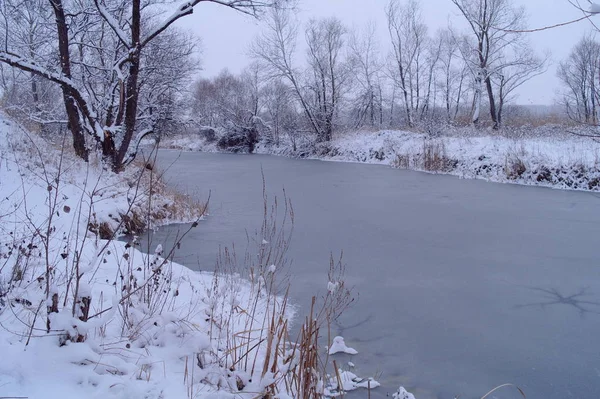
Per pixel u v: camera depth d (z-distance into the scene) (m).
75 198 10.44
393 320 6.61
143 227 11.62
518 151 20.53
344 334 6.19
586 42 33.47
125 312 4.38
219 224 12.41
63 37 13.20
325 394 4.61
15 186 9.55
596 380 5.21
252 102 45.44
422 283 8.05
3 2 12.22
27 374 3.08
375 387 4.93
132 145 15.08
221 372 3.89
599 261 9.19
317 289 7.57
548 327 6.46
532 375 5.30
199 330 4.52
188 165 29.97
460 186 19.03
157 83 17.39
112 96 15.05
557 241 10.63
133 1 12.70
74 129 13.62
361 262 9.13
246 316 5.74
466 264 9.05
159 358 3.91
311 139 36.47
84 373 3.26
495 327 6.45
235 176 23.69
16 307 4.17
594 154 18.69
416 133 30.59
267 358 4.00
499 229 11.80
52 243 6.76
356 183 20.55
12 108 15.00
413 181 20.80
